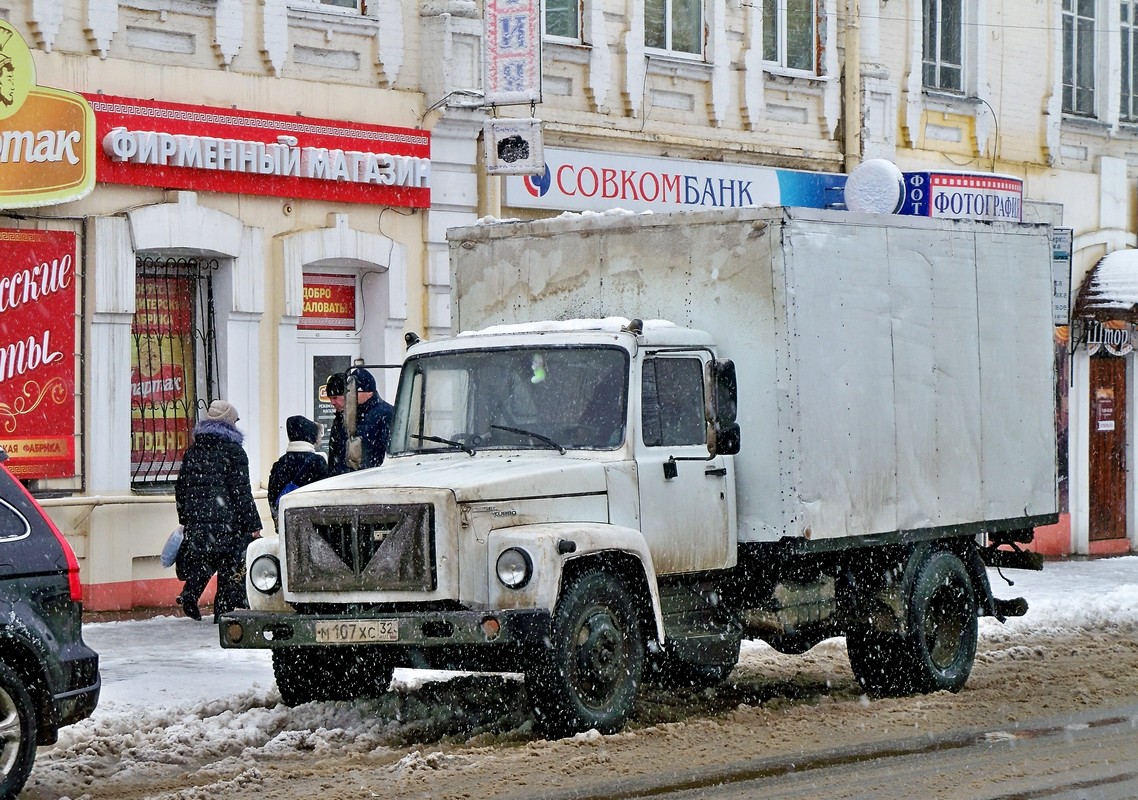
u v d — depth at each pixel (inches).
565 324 474.3
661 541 458.6
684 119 901.2
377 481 434.3
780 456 479.5
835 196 962.1
